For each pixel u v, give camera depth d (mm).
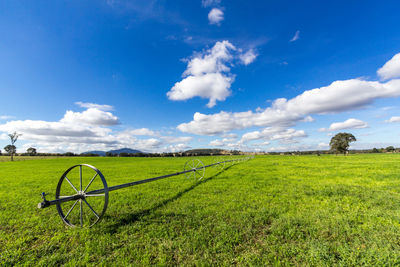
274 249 3920
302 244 4035
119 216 6238
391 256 3418
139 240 4504
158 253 3934
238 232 4746
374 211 5855
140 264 3564
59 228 5445
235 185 11047
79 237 4812
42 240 4754
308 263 3414
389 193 8320
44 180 15156
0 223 5859
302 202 7320
